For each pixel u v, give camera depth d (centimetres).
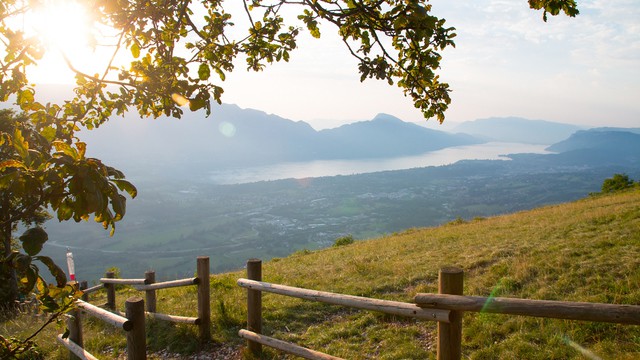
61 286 254
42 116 289
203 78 339
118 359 692
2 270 200
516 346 567
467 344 608
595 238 1081
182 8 316
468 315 694
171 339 726
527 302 301
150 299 874
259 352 624
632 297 656
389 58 314
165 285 782
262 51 369
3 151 223
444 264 1099
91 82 322
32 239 199
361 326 743
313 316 827
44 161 200
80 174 187
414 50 317
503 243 1266
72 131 307
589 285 745
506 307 308
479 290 830
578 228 1309
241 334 625
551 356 530
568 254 947
